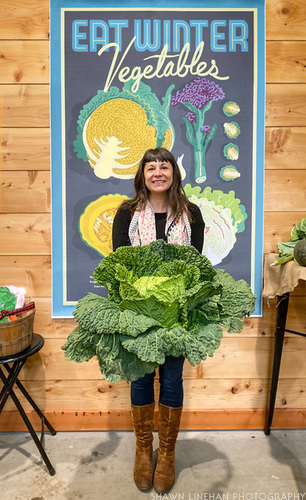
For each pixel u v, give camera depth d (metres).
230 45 2.02
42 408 2.19
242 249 2.12
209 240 2.11
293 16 2.02
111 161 2.06
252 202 2.10
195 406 2.21
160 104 2.04
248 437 2.11
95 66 2.02
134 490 1.70
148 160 1.68
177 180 1.74
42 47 2.02
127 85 2.03
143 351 1.29
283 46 2.03
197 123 2.05
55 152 2.05
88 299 1.50
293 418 2.19
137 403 1.71
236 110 2.04
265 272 2.03
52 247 2.10
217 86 2.03
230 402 2.21
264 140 2.07
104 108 2.04
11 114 2.06
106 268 1.49
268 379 2.20
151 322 1.33
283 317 2.00
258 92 2.04
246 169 2.08
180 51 2.01
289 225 2.13
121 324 1.32
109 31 2.00
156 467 1.74
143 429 1.72
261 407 2.21
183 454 1.95
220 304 1.46
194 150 2.06
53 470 1.79
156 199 1.76
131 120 2.04
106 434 2.14
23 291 1.96
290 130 2.08
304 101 2.07
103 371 1.36
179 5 1.99
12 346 1.75
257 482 1.75
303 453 1.96
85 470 1.83
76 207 2.08
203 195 2.09
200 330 1.42
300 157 2.10
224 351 2.18
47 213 2.11
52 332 2.16
